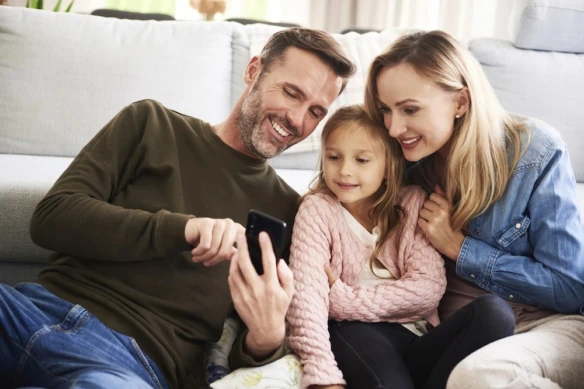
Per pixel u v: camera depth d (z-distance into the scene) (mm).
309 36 1342
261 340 1172
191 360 1260
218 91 2199
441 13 3309
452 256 1366
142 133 1350
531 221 1322
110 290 1239
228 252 1163
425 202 1409
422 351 1270
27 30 2125
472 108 1335
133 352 1180
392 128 1348
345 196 1372
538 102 2295
